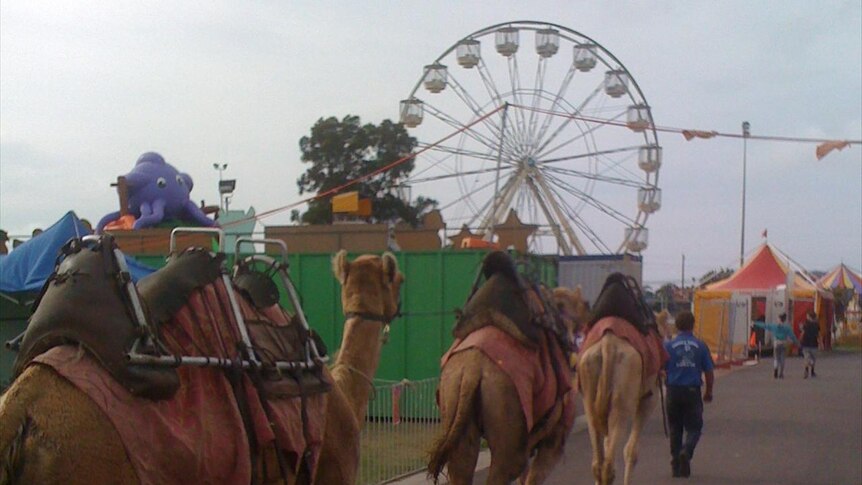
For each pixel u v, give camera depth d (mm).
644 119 29234
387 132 44031
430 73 29516
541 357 8289
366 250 18219
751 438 16062
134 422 3912
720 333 34938
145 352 4082
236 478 4461
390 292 7203
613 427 10469
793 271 46562
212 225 22391
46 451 3635
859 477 12430
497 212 29078
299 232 18812
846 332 52969
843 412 19969
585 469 13086
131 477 3846
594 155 29750
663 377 12594
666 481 12164
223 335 4797
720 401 22219
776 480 12219
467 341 8148
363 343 6973
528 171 29188
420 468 11664
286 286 5809
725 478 12352
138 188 23547
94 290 4051
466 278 16297
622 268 20766
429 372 16312
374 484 10867
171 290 4625
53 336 3936
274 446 4852
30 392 3723
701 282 63938
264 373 4977
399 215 43906
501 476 7777
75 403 3752
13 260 14516
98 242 4234
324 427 5516
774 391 24922
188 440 4188
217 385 4605
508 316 8195
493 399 7781
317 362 5559
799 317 43750
